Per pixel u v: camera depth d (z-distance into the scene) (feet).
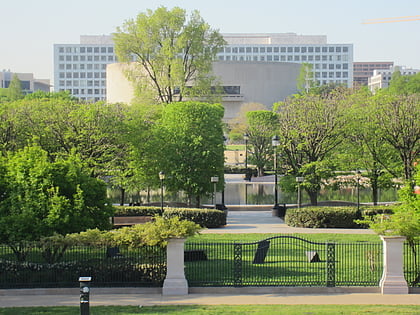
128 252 82.84
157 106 227.20
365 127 153.48
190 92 274.77
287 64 469.98
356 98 179.63
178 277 76.95
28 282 78.84
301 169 155.22
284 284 78.59
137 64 285.84
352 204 163.22
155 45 271.90
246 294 76.23
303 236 118.83
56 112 153.99
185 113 162.09
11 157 97.45
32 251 88.74
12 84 507.71
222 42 280.92
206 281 78.69
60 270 79.51
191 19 272.10
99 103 159.84
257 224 141.08
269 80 464.65
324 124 155.74
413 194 97.19
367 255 87.71
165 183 157.79
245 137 274.57
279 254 101.30
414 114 150.41
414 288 76.64
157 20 267.59
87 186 92.38
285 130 161.68
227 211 163.53
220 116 188.75
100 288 77.10
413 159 151.94
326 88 515.09
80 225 88.17
